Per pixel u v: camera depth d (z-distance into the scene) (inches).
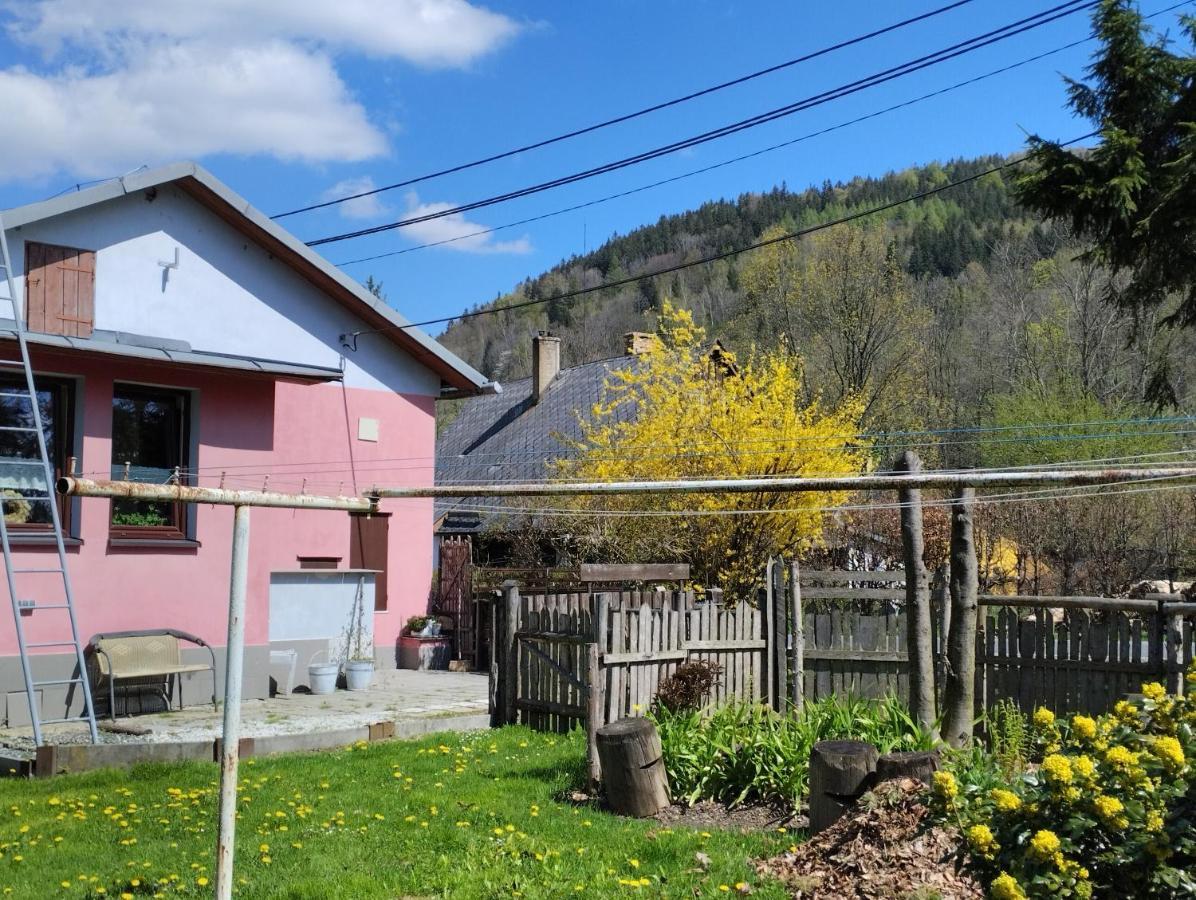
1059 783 200.7
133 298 580.1
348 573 633.6
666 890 261.4
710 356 781.3
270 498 233.6
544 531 836.0
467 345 3341.5
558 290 3668.8
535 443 1206.3
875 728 363.6
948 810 227.3
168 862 289.4
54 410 519.8
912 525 389.4
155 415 555.2
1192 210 533.6
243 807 345.7
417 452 735.7
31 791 372.8
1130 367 1270.9
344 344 694.5
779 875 268.5
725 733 368.2
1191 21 564.1
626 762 338.3
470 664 743.1
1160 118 569.6
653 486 340.5
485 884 267.6
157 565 534.0
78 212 557.6
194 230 610.9
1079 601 441.4
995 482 320.5
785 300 1565.0
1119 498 788.6
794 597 494.9
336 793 366.0
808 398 1414.9
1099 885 196.4
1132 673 425.7
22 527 498.6
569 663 481.1
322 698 583.5
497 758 426.0
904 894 236.8
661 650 463.2
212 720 501.0
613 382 1205.1
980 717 414.9
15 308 470.0
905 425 1455.5
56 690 494.9
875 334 1477.6
